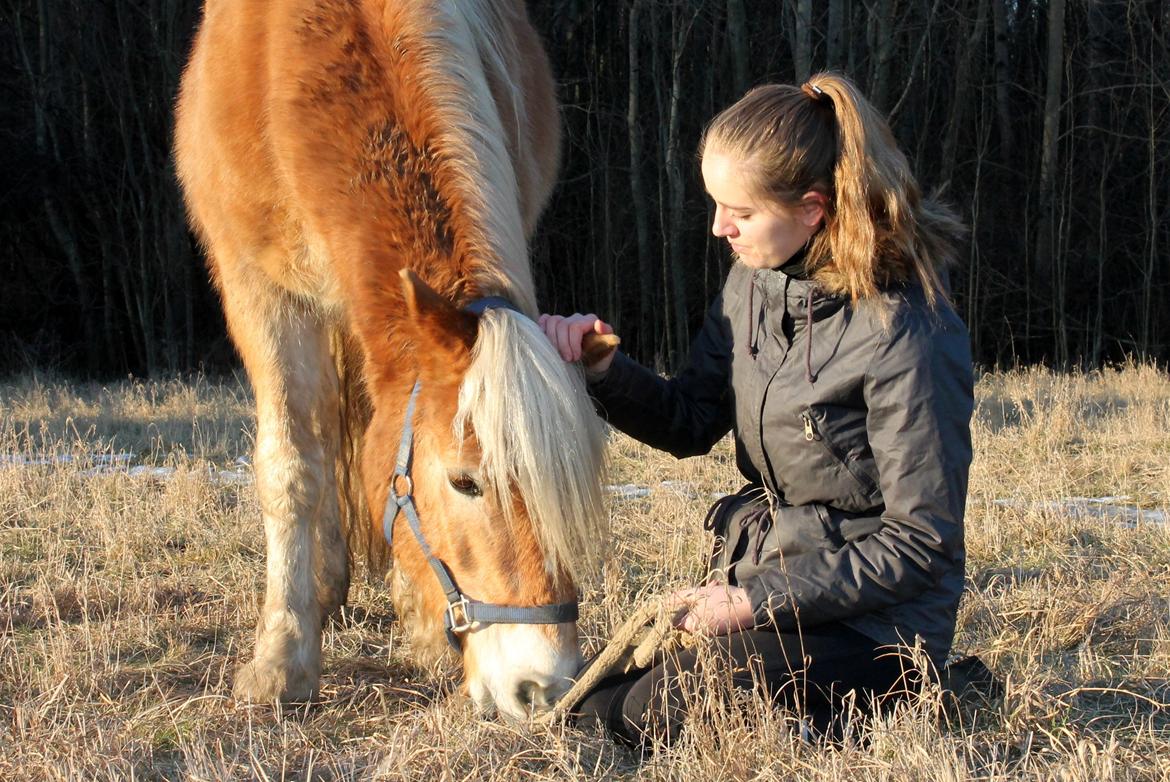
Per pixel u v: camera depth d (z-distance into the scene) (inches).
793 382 99.3
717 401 116.6
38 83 645.3
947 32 749.3
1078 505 197.2
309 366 129.6
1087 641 125.4
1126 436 271.7
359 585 162.1
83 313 668.7
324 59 115.3
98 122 685.3
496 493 93.9
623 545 175.8
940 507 94.1
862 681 100.1
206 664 131.9
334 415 135.9
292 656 121.0
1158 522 188.9
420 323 95.5
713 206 700.0
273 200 122.8
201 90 138.0
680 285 670.5
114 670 125.0
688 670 98.7
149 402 381.1
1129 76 730.8
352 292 108.2
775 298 100.8
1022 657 123.3
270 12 125.1
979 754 96.0
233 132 125.8
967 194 729.0
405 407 103.4
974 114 765.9
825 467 99.1
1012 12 820.6
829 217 95.9
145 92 676.1
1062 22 676.7
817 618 96.1
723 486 216.7
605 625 135.3
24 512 200.1
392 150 109.0
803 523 100.7
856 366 95.4
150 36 669.9
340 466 146.5
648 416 115.0
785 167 93.4
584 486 90.0
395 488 103.4
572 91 767.1
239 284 128.6
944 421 94.0
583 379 103.2
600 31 773.9
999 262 726.5
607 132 762.2
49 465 236.5
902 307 94.9
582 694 99.5
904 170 95.1
